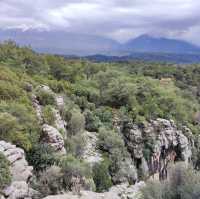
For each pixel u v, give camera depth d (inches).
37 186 959.6
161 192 794.8
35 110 1444.4
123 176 1521.9
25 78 1943.9
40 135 1253.1
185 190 767.7
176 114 2679.6
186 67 6117.1
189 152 2411.4
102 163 1438.2
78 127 1654.8
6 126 1116.5
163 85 3508.9
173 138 2233.0
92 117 1866.4
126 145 1916.8
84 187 1078.4
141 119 2066.9
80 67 3366.1
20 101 1459.2
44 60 2935.5
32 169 989.2
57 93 2076.8
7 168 834.2
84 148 1505.9
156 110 2373.3
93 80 2918.3
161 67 5782.5
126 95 2378.2
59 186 1010.7
